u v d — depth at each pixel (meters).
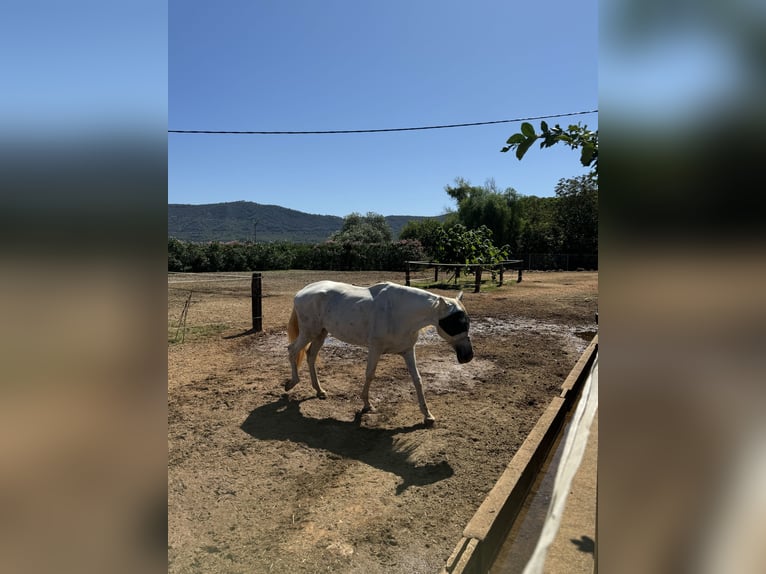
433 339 7.64
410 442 3.79
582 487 2.03
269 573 2.30
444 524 2.69
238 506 2.89
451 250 16.20
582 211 28.38
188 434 3.94
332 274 22.23
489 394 4.98
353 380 5.45
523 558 1.90
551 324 8.93
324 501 2.94
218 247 25.58
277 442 3.79
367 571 2.31
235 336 7.70
